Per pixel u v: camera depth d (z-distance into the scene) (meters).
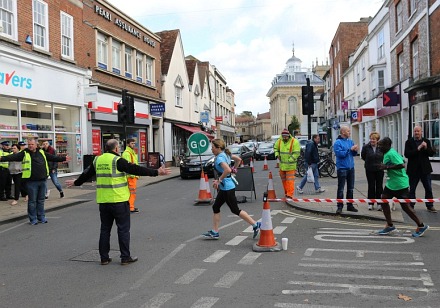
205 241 7.33
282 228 8.30
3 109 14.53
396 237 7.38
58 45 17.34
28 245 7.50
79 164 18.89
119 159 6.05
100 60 21.12
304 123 18.41
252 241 7.29
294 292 4.72
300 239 7.35
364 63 32.41
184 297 4.63
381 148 7.66
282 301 4.45
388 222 7.61
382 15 26.41
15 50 14.64
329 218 9.37
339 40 43.69
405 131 20.34
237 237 7.60
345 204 10.40
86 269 5.86
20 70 15.00
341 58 42.59
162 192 15.12
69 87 18.02
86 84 19.20
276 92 96.25
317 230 8.09
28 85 15.43
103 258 6.05
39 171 9.54
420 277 5.18
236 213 7.38
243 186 12.04
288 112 94.75
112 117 21.64
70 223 9.55
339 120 42.31
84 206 12.32
